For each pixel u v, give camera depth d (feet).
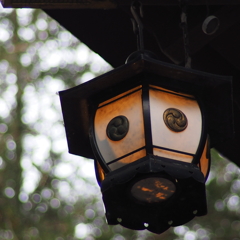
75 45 52.29
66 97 15.47
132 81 15.12
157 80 15.05
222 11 18.69
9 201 45.55
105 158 14.75
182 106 15.12
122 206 15.06
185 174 14.01
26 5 18.11
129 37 21.01
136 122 14.66
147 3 17.35
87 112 15.96
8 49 51.78
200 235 49.11
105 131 15.05
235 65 20.77
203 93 15.65
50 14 20.27
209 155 15.58
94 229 46.11
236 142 22.66
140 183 14.38
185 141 14.69
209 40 19.36
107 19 20.63
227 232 49.62
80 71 51.78
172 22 19.69
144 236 46.98
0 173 46.98
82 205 46.91
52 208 46.29
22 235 44.24
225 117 15.94
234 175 51.88
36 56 51.88
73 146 16.67
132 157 14.40
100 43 20.95
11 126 49.06
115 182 14.03
